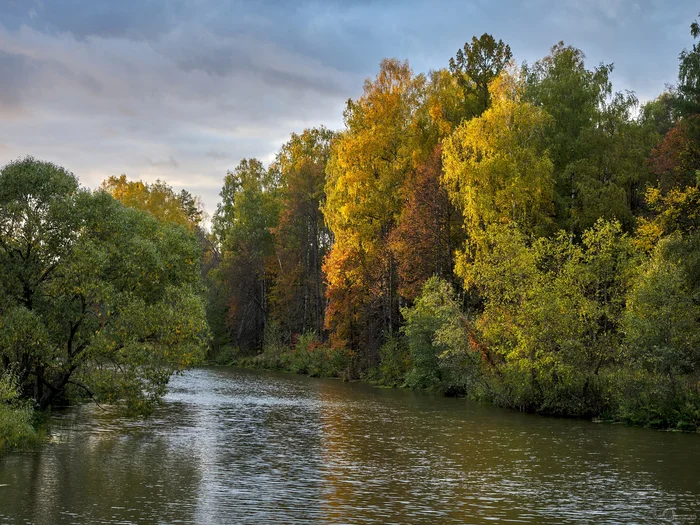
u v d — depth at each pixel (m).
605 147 51.38
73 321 28.98
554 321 35.53
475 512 16.50
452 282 52.12
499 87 47.91
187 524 15.18
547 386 36.34
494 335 38.31
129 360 28.14
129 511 16.16
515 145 46.06
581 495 18.31
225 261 93.50
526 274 37.62
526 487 19.22
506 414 36.09
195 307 30.02
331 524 15.34
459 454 24.39
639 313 33.16
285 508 16.67
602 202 47.56
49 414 31.80
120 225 29.69
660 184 49.28
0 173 29.00
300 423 32.16
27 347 27.50
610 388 34.06
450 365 42.50
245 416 34.50
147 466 21.53
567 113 52.09
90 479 19.50
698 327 32.19
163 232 33.44
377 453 24.52
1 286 28.27
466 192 46.25
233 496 17.81
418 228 52.12
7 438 24.09
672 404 31.56
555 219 50.16
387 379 54.94
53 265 29.28
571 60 53.72
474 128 46.66
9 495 17.48
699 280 33.84
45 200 29.20
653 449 25.53
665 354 31.11
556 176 51.09
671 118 73.00
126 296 28.72
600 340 35.19
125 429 29.28
